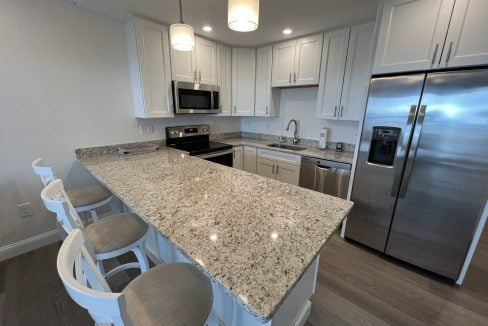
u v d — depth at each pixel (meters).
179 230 0.91
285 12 2.06
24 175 1.97
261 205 1.15
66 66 2.04
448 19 1.46
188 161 2.08
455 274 1.70
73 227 1.00
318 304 1.53
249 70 3.29
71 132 2.17
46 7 1.87
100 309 0.48
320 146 2.99
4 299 1.54
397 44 1.68
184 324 0.74
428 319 1.43
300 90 3.24
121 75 2.40
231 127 3.98
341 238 2.34
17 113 1.86
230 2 0.98
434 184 1.67
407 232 1.86
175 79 2.57
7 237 1.96
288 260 0.73
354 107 2.43
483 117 1.42
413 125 1.67
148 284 0.88
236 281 0.64
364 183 2.04
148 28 2.25
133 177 1.60
